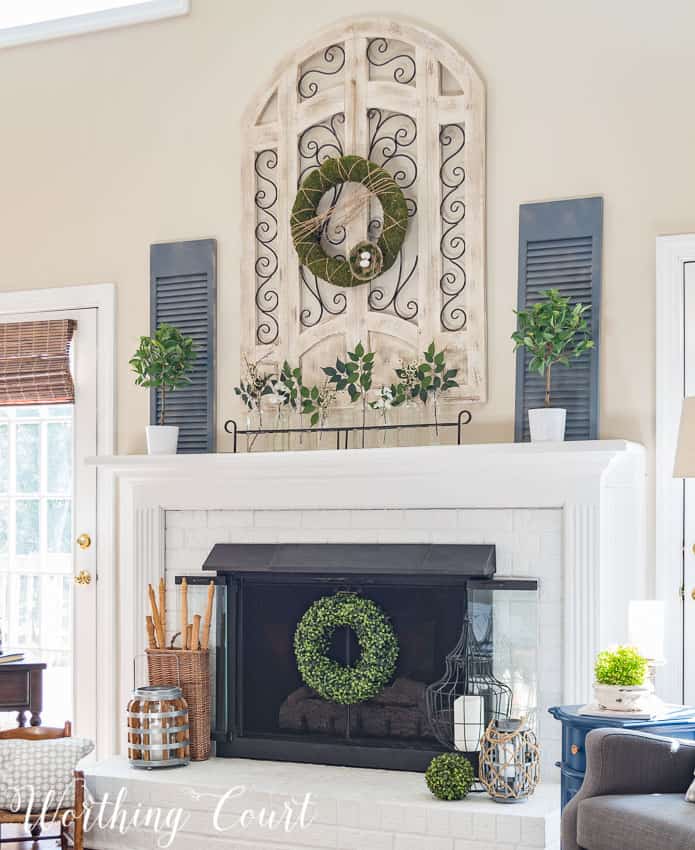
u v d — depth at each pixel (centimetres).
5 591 582
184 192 551
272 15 538
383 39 518
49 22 576
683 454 403
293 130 530
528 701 462
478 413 494
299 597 503
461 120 500
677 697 460
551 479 463
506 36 498
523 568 470
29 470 580
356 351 504
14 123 586
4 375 580
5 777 446
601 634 455
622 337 473
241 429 533
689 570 462
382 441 505
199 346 541
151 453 525
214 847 459
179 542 529
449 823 425
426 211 504
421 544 486
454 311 500
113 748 550
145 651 509
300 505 504
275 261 533
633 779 362
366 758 486
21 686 511
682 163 470
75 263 571
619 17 482
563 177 486
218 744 511
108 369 561
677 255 468
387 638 480
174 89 555
